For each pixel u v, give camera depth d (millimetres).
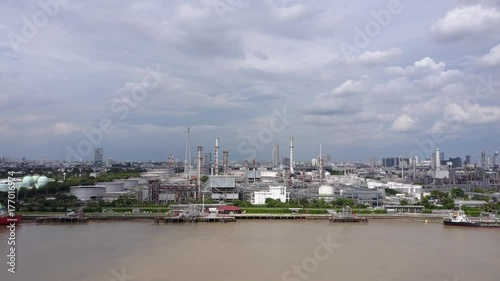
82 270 104875
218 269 106375
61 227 174500
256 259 117062
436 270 108000
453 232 171750
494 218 198375
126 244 137875
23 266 108500
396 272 105562
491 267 111625
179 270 105312
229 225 187125
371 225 191250
